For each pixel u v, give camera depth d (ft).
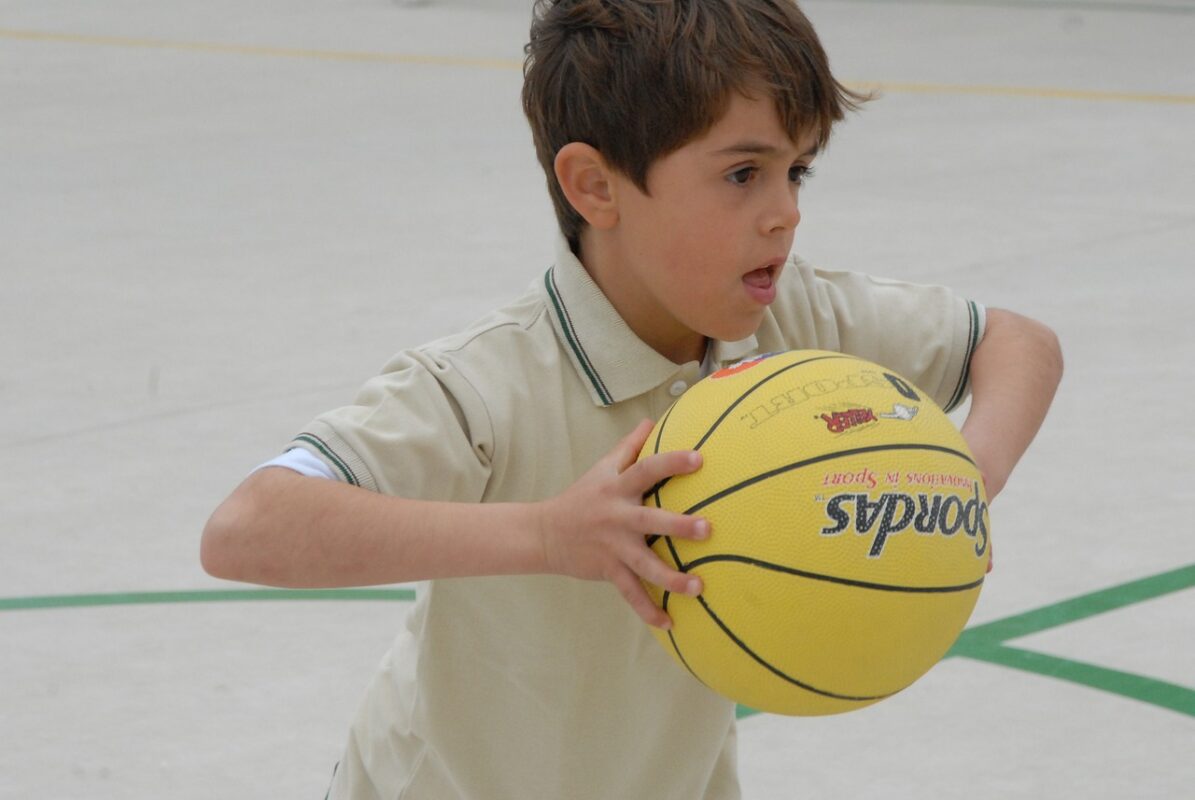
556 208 12.80
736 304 11.81
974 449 12.90
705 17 11.39
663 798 13.96
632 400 12.73
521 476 12.51
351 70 88.84
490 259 47.57
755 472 10.54
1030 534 27.32
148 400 35.40
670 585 10.43
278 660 23.73
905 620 10.50
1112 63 84.02
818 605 10.38
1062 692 22.21
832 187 56.59
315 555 11.07
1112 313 40.45
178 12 117.08
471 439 12.16
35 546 27.71
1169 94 74.33
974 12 107.55
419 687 13.56
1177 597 24.91
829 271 14.38
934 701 22.11
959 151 62.69
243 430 33.35
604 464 11.08
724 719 13.83
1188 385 34.99
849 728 21.56
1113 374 35.76
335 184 59.67
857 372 11.19
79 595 25.86
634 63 11.51
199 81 86.28
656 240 11.78
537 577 12.79
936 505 10.63
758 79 11.29
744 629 10.56
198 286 45.34
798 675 10.67
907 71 83.25
